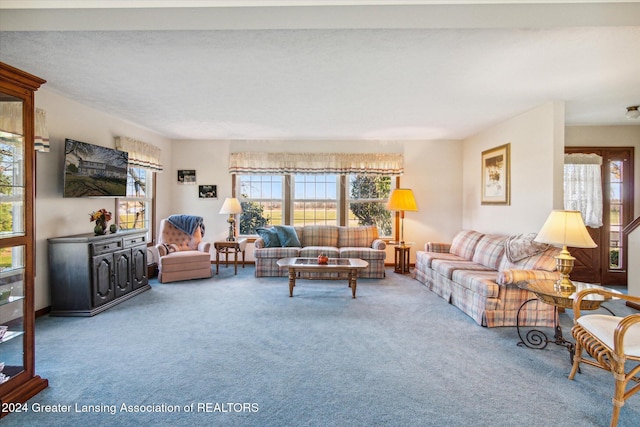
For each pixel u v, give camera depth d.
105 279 3.61
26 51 2.53
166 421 1.78
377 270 5.19
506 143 4.67
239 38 2.32
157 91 3.49
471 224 5.80
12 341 2.02
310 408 1.89
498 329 3.11
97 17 1.82
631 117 4.03
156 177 5.64
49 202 3.51
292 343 2.76
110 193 4.22
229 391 2.06
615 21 1.77
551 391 2.09
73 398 1.98
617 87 3.28
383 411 1.87
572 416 1.85
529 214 4.14
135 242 4.23
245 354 2.56
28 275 2.04
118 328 3.08
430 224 6.19
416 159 6.18
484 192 5.30
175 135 5.82
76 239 3.37
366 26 1.82
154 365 2.38
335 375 2.25
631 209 4.88
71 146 3.62
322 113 4.32
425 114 4.33
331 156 6.12
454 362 2.46
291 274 4.14
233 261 6.30
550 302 2.49
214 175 6.20
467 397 2.02
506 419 1.81
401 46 2.42
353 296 4.11
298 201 6.32
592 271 4.89
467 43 2.37
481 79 3.09
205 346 2.70
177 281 4.91
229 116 4.49
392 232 6.32
